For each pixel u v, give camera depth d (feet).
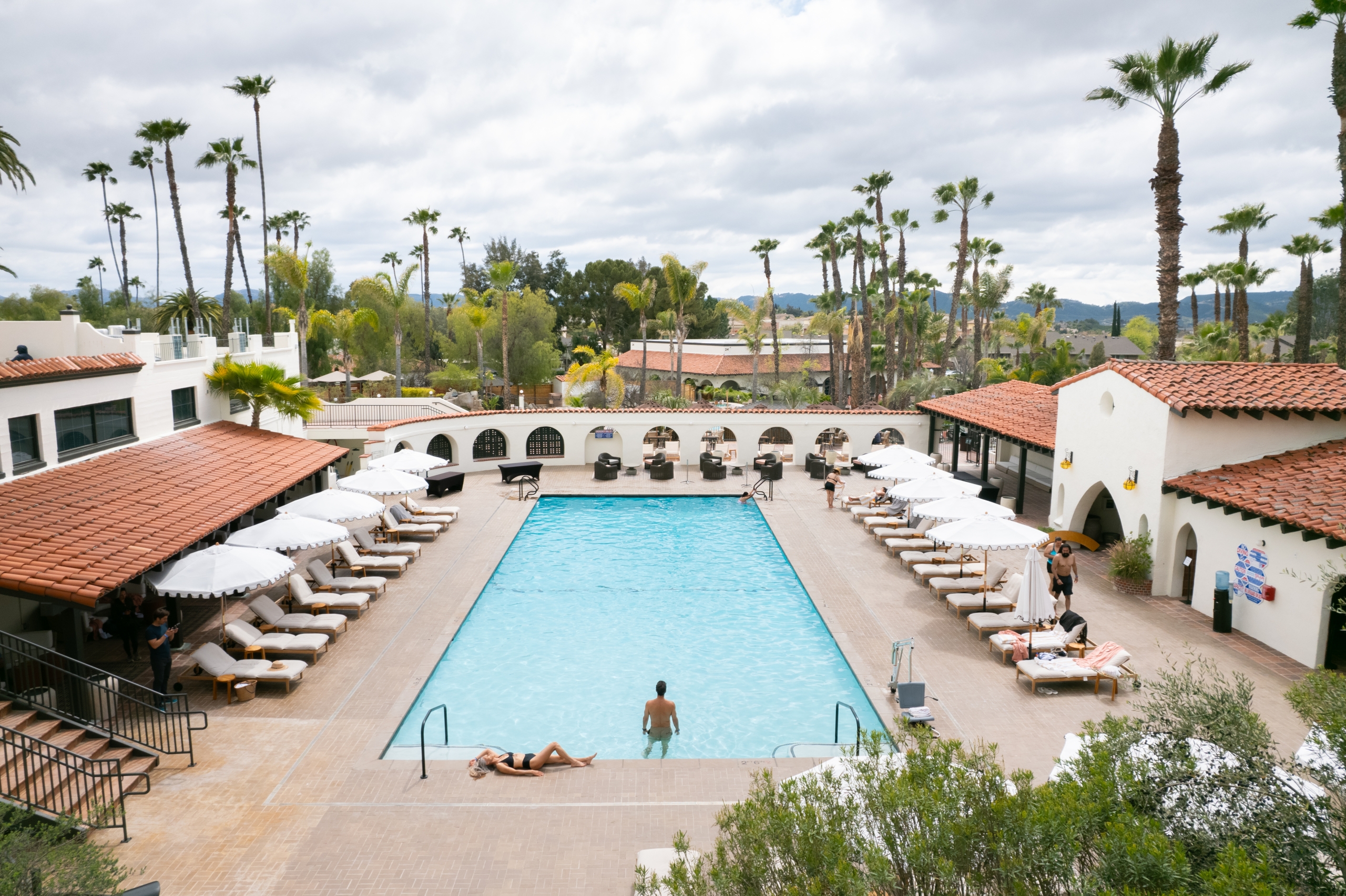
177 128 141.79
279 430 91.35
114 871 23.24
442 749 39.19
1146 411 62.75
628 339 293.43
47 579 37.99
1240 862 15.67
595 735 42.16
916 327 200.64
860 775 20.38
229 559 45.19
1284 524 48.44
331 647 51.70
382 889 28.40
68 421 56.54
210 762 37.19
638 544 78.95
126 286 217.15
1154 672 47.21
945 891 16.97
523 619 58.75
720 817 19.72
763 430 119.24
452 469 107.86
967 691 45.14
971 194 173.58
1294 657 48.88
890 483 105.40
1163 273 84.43
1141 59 82.38
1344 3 76.74
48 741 34.99
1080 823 17.39
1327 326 322.34
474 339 205.77
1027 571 49.96
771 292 189.06
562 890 28.37
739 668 50.42
